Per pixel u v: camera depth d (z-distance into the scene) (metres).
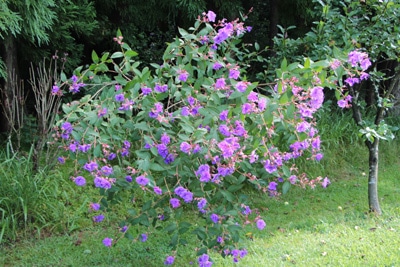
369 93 7.90
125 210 4.93
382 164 6.88
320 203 5.41
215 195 3.05
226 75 3.34
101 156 3.34
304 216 4.99
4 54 5.92
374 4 4.43
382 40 4.41
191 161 2.97
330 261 3.71
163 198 3.23
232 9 7.31
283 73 2.83
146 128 2.99
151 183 2.96
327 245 4.05
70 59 6.52
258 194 5.59
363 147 7.05
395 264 3.59
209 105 2.96
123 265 3.81
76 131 3.13
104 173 3.12
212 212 3.09
